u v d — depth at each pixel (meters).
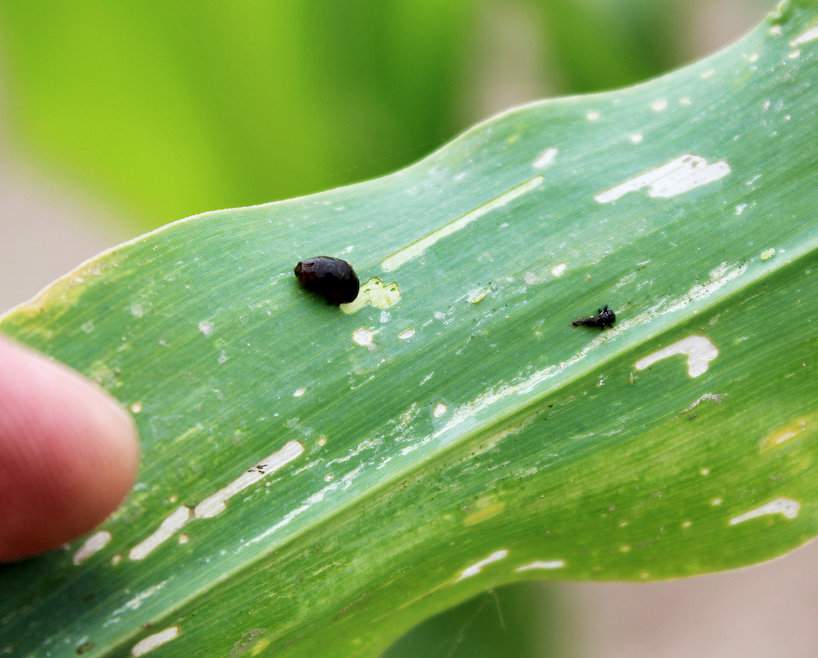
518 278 0.17
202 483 0.17
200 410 0.17
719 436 0.17
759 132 0.17
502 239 0.17
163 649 0.17
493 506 0.17
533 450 0.17
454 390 0.17
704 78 0.17
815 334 0.17
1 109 0.20
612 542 0.17
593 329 0.17
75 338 0.17
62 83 0.19
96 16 0.19
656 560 0.17
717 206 0.17
